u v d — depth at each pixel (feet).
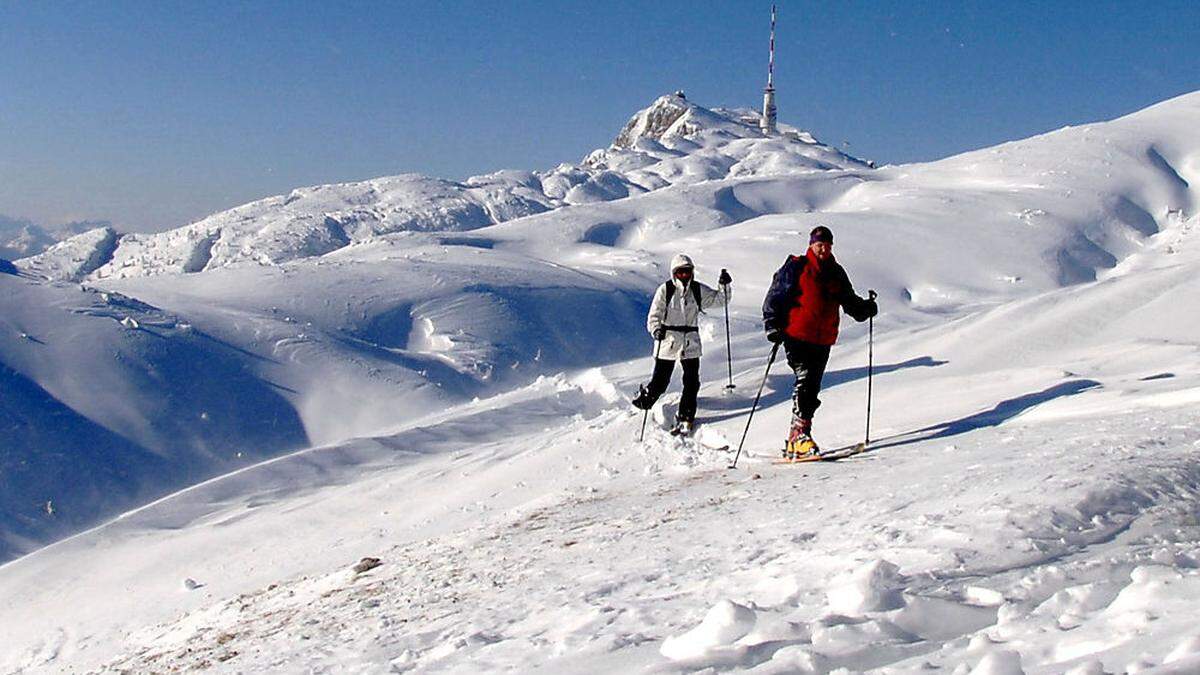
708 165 456.45
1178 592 9.87
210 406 67.82
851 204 184.96
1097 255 139.23
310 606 23.32
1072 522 14.92
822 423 34.83
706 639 11.23
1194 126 187.11
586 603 15.29
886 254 132.77
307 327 84.43
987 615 11.24
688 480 30.58
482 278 105.60
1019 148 189.06
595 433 37.68
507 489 36.01
